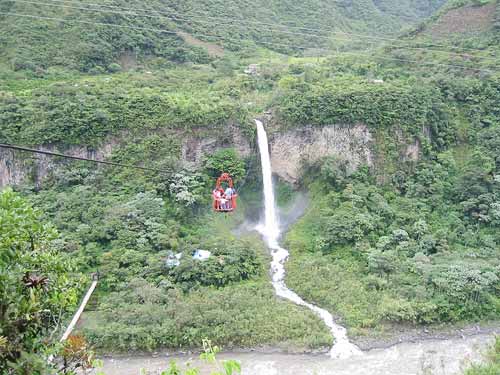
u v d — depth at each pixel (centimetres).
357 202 4700
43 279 891
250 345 3366
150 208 4319
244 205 5088
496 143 5116
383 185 5038
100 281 3706
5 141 4494
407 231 4519
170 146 4806
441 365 3127
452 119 5428
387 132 5109
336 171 4909
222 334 3344
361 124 5106
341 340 3431
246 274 4081
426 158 5169
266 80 6381
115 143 4725
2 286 822
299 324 3484
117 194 4472
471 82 5681
